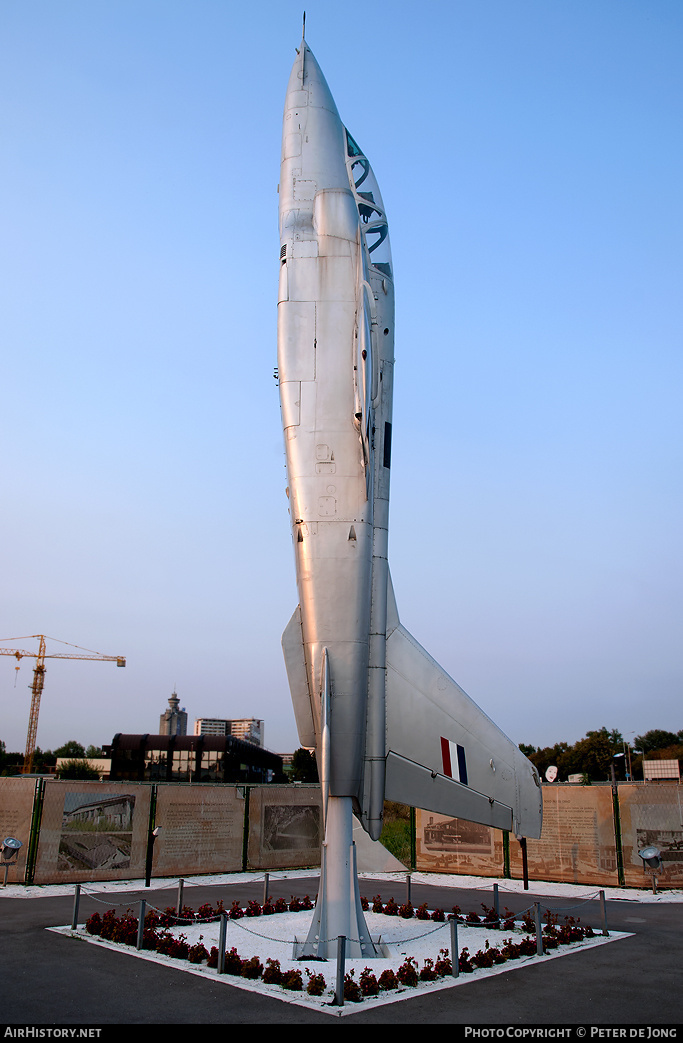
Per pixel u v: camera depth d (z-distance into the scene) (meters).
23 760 93.00
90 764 59.88
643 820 20.45
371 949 11.23
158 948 11.07
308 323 12.58
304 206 13.53
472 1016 8.44
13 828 18.34
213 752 45.44
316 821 24.55
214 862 21.47
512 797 13.13
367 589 11.91
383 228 14.62
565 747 75.69
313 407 12.23
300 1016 8.31
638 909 16.75
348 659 11.59
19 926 12.99
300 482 12.06
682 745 67.44
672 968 10.80
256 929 12.90
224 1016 8.23
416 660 12.84
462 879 22.28
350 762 11.47
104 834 19.34
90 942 11.70
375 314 13.83
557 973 10.43
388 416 13.53
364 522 11.93
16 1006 8.48
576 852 21.38
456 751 12.78
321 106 14.63
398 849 26.67
